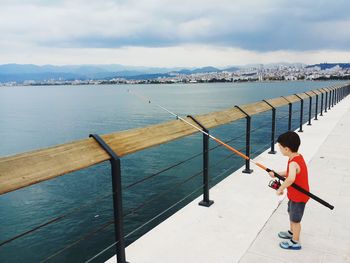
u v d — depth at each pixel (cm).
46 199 1489
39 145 3034
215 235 324
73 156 229
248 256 285
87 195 1517
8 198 1530
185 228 339
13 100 13938
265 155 672
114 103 9981
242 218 362
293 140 280
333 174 529
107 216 1249
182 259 281
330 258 281
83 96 17512
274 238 318
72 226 1174
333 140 803
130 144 280
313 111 4275
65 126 4294
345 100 2172
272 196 429
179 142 2594
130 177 1675
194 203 408
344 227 340
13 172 188
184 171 1741
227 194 439
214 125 421
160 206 1267
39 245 1053
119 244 259
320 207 393
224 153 2042
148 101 356
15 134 3741
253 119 3888
